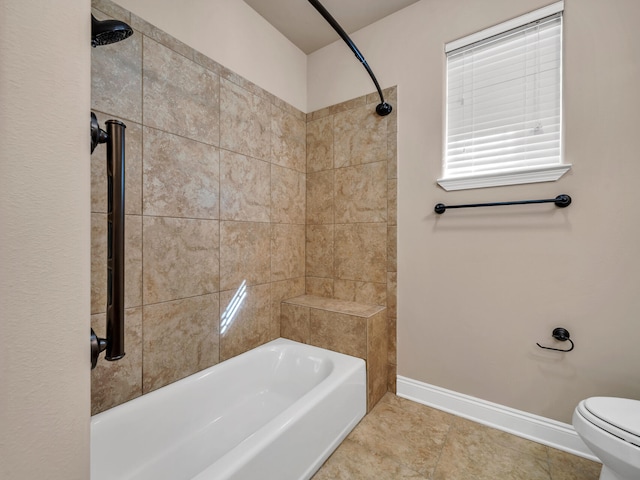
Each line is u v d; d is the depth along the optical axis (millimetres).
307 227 2262
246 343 1805
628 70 1245
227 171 1670
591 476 1244
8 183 289
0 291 286
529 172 1419
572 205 1365
